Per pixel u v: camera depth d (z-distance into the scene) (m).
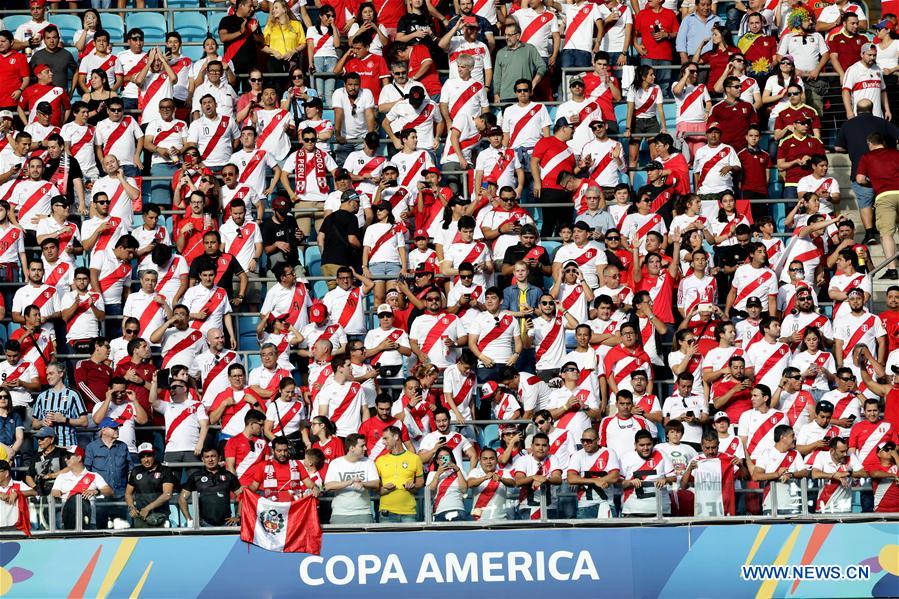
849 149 68.25
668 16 74.50
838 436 55.72
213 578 53.06
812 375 59.56
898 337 61.66
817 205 65.12
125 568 53.12
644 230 65.00
